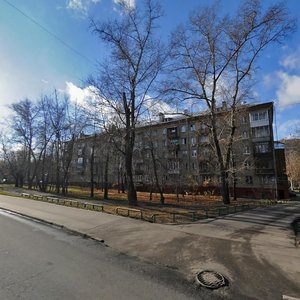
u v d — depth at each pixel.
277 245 8.65
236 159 40.06
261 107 43.12
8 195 27.44
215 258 7.25
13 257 7.11
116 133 21.47
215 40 23.83
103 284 5.51
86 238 9.93
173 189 41.47
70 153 36.00
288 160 63.12
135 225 11.79
